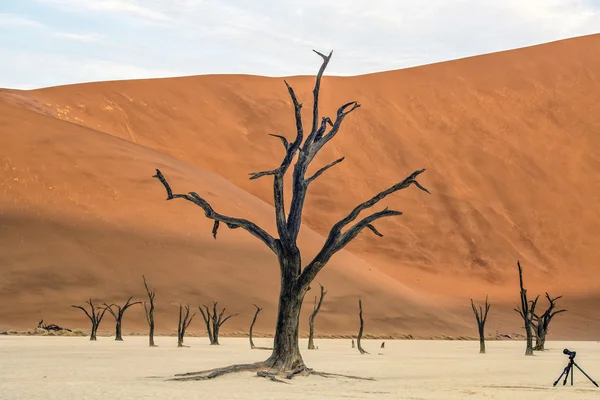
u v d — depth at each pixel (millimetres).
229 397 17141
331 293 73688
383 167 106188
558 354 43375
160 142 108000
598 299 88500
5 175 74688
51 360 29453
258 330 65812
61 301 63656
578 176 105812
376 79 121938
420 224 98875
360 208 23266
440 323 74750
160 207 76625
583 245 98688
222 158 106625
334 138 108812
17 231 69125
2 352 34469
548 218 100812
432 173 105375
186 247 72688
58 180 75875
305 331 67000
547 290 91312
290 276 23250
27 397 16797
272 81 122500
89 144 82000
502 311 84000
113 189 77000
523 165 106688
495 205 102125
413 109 115188
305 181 23875
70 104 108562
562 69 121312
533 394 19891
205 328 64625
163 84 117562
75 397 16828
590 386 22453
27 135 80250
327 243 23078
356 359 34906
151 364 28000
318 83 24828
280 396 17656
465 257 95875
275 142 110188
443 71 122188
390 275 90688
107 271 67750
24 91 108688
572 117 113438
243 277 71312
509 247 97438
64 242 69312
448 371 28047
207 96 116688
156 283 68000
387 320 72250
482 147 109062
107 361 29266
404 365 30984
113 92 113688
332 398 17656
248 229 23578
